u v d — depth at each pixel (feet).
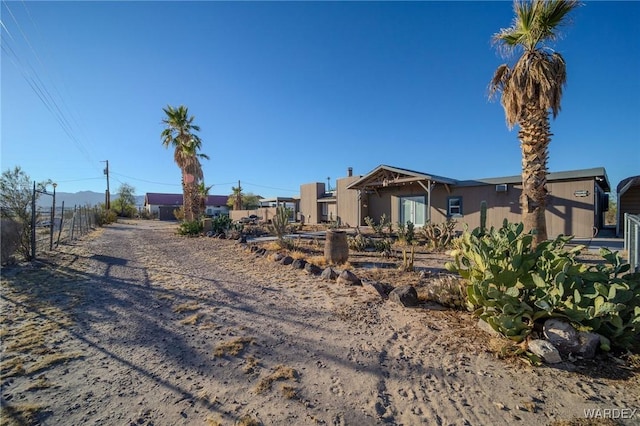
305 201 90.33
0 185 26.78
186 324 12.70
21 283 19.36
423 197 54.39
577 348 9.20
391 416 7.09
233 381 8.50
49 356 9.86
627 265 11.34
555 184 40.50
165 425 6.76
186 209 69.41
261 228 63.26
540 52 22.75
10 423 6.75
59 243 39.81
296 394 7.90
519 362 9.27
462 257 13.84
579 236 38.73
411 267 22.20
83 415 7.06
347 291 17.42
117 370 9.07
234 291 17.65
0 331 11.83
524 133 23.62
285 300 15.92
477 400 7.61
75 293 17.17
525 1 22.02
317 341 11.06
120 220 131.23
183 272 23.02
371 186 58.18
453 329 11.88
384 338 11.27
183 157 68.74
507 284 10.73
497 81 25.44
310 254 31.35
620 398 7.50
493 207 46.03
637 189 48.47
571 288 10.05
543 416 6.96
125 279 20.68
